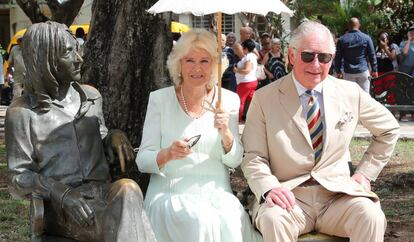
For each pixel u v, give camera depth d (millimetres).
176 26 14664
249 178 4371
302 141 4391
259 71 13023
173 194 4359
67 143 4172
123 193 3744
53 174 4125
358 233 4203
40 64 4078
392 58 16266
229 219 4191
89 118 4270
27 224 6621
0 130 13453
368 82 12820
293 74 4453
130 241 3693
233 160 4359
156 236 4262
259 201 4309
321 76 4359
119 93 5707
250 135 4469
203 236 4129
